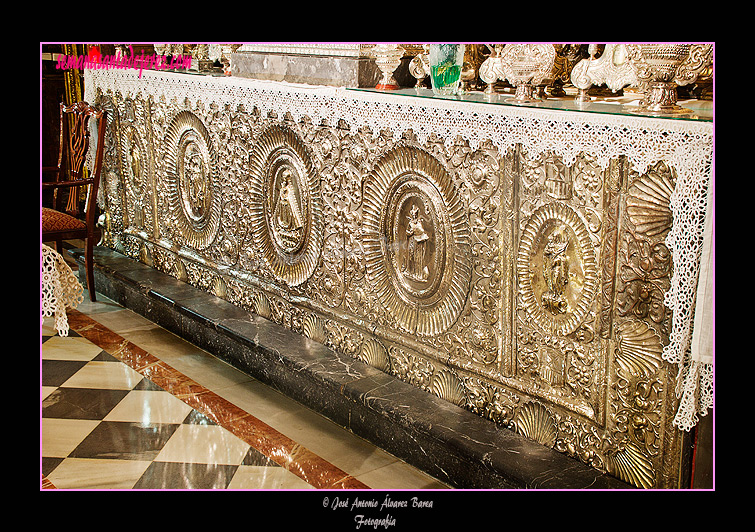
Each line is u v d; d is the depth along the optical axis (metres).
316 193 3.51
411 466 2.89
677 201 2.04
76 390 3.64
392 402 2.97
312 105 3.39
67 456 2.99
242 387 3.68
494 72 2.91
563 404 2.52
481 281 2.76
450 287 2.90
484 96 2.85
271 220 3.87
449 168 2.79
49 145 6.82
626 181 2.21
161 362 4.01
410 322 3.13
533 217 2.52
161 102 4.56
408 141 2.94
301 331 3.79
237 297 4.26
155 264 5.03
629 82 2.55
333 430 3.21
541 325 2.57
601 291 2.34
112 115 5.14
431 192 2.89
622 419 2.34
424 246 2.99
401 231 3.09
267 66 3.75
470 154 2.70
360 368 3.34
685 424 2.09
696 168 2.00
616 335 2.31
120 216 5.35
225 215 4.23
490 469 2.49
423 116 2.84
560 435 2.56
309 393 3.40
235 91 3.89
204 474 2.84
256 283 4.07
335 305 3.55
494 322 2.74
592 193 2.31
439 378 3.02
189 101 4.31
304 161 3.54
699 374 2.09
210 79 4.07
